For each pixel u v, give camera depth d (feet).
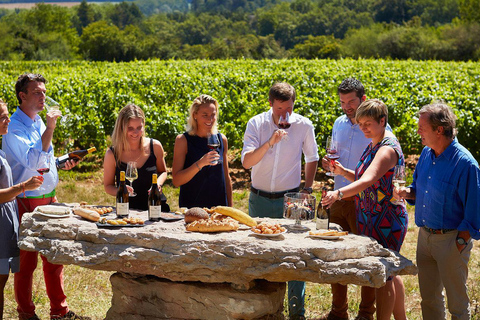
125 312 13.17
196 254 11.23
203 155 14.78
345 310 15.34
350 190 11.85
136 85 55.01
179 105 46.24
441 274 12.42
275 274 11.05
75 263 11.55
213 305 12.25
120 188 12.76
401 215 12.78
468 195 11.75
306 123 15.30
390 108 41.01
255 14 609.01
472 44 252.42
